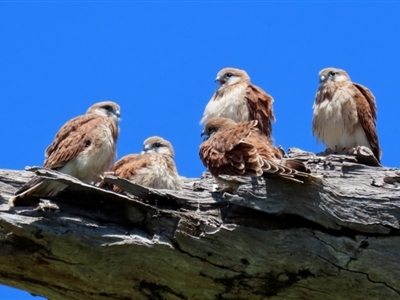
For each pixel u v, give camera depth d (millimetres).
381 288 11883
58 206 11586
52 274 11750
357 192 12188
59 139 13750
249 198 11617
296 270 11805
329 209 11844
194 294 12016
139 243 11375
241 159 12070
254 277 11812
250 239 11625
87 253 11422
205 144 12758
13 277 11930
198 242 11508
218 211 12086
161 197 12055
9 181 13539
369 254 11844
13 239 11492
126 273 11688
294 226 11875
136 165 14062
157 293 11969
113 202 11805
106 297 12055
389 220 11977
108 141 13695
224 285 11875
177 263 11609
